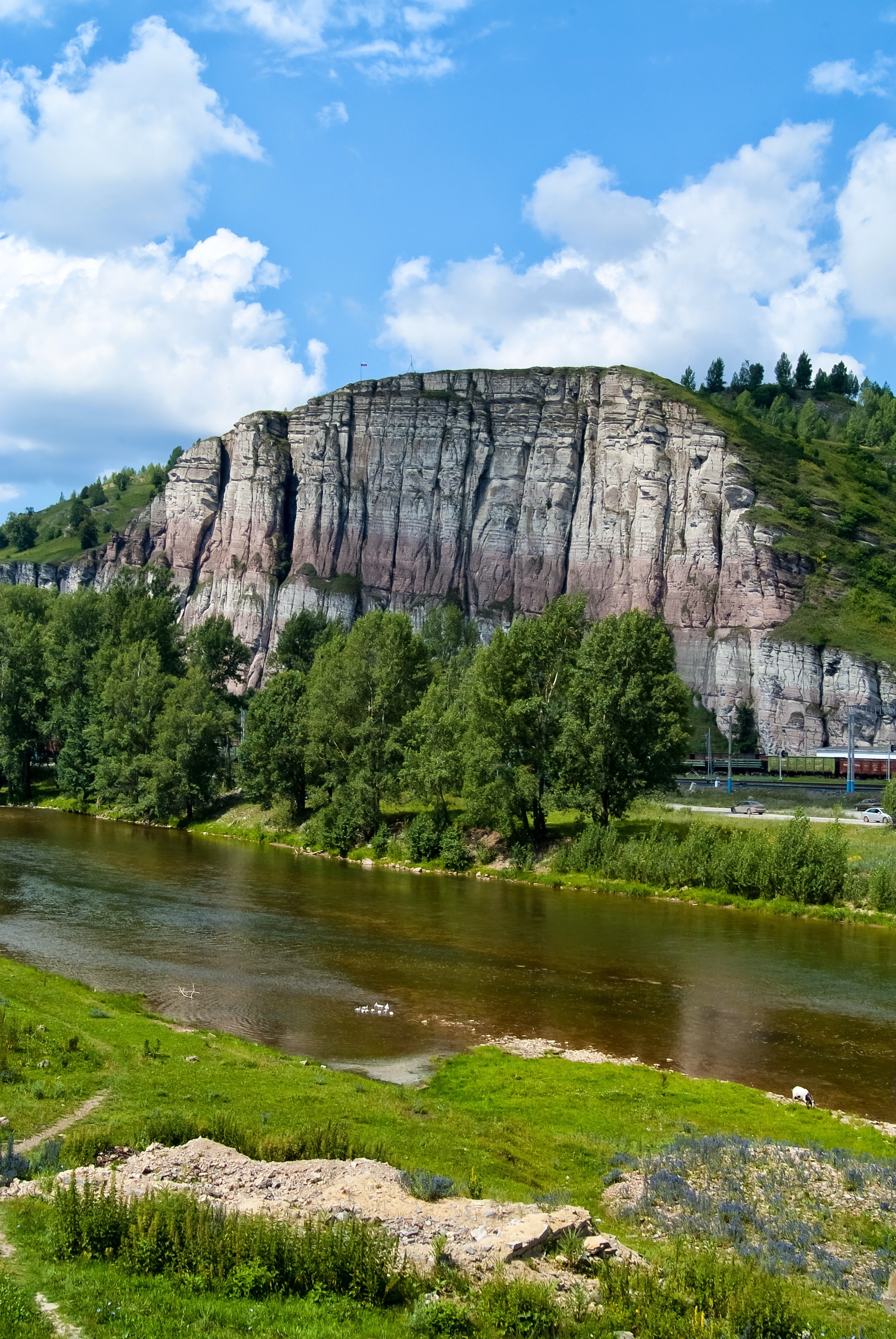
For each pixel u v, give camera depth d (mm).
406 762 90438
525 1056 36531
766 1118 30453
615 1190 23406
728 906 70875
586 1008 43594
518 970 49969
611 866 79000
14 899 63156
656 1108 30766
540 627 87000
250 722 110688
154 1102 26625
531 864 83688
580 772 83875
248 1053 33656
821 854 69750
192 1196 17891
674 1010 43625
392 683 96375
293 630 171750
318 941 54500
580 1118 29484
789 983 48781
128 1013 38062
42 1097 26391
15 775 134500
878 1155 27703
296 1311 14758
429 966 50094
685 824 89688
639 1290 16453
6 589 163375
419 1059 35812
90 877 73125
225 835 106375
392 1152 23531
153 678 119625
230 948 51844
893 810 86750
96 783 119750
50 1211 17750
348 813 94500
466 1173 22828
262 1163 21266
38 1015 34875
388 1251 16281
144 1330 13578
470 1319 14875
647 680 82750
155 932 54906
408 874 83938
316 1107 27312
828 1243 21156
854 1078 35625
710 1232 20828
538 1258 17453
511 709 84312
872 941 59219
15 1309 13781
